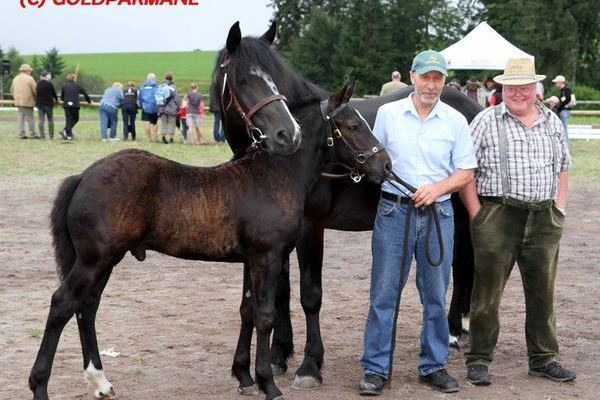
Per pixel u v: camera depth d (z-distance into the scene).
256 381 5.04
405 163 5.21
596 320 7.09
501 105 5.45
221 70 5.42
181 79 68.69
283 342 5.77
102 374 5.12
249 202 4.88
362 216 5.95
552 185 5.38
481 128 5.42
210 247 4.85
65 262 4.74
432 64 5.02
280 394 4.98
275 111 5.03
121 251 4.68
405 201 5.20
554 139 5.39
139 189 4.66
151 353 6.10
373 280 5.31
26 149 19.30
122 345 6.27
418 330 6.89
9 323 6.79
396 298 5.25
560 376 5.53
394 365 5.94
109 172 4.65
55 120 29.33
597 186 15.84
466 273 6.50
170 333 6.62
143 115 21.55
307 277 5.52
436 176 5.22
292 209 4.99
